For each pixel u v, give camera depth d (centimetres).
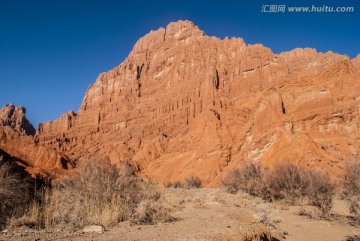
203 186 6212
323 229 1207
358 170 1428
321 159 4078
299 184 2227
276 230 1085
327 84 6631
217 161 7006
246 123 7875
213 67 11756
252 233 738
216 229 738
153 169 8969
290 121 5903
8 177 898
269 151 5347
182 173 7400
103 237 671
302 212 1603
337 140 5384
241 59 11938
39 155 6831
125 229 802
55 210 922
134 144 11531
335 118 5747
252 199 2466
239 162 5991
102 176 1124
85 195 1033
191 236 650
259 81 10662
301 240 1023
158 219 968
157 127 11894
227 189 3441
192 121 10981
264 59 11294
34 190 1030
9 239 626
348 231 1167
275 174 2492
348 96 6000
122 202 1102
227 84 11538
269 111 6544
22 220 825
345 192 1473
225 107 9400
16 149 7006
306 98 6350
